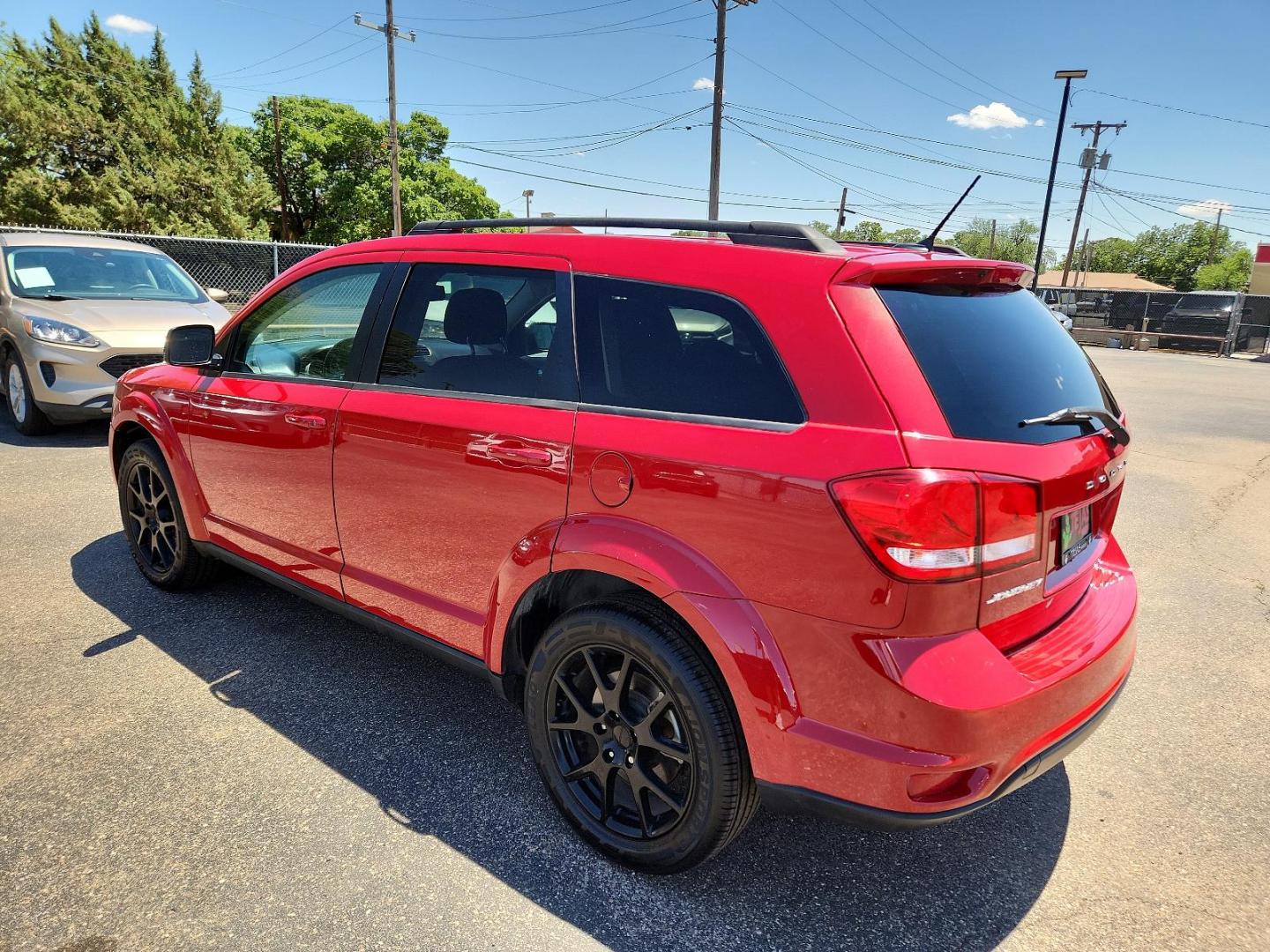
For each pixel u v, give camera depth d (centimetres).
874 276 192
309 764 274
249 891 217
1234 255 8025
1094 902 223
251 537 341
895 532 170
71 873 221
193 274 1398
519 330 247
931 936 209
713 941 205
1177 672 363
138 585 413
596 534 216
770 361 196
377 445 275
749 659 191
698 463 198
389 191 4372
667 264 220
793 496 183
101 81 3469
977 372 194
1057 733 198
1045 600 209
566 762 239
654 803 228
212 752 278
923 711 174
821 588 181
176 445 364
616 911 215
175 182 3362
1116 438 225
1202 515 615
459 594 261
